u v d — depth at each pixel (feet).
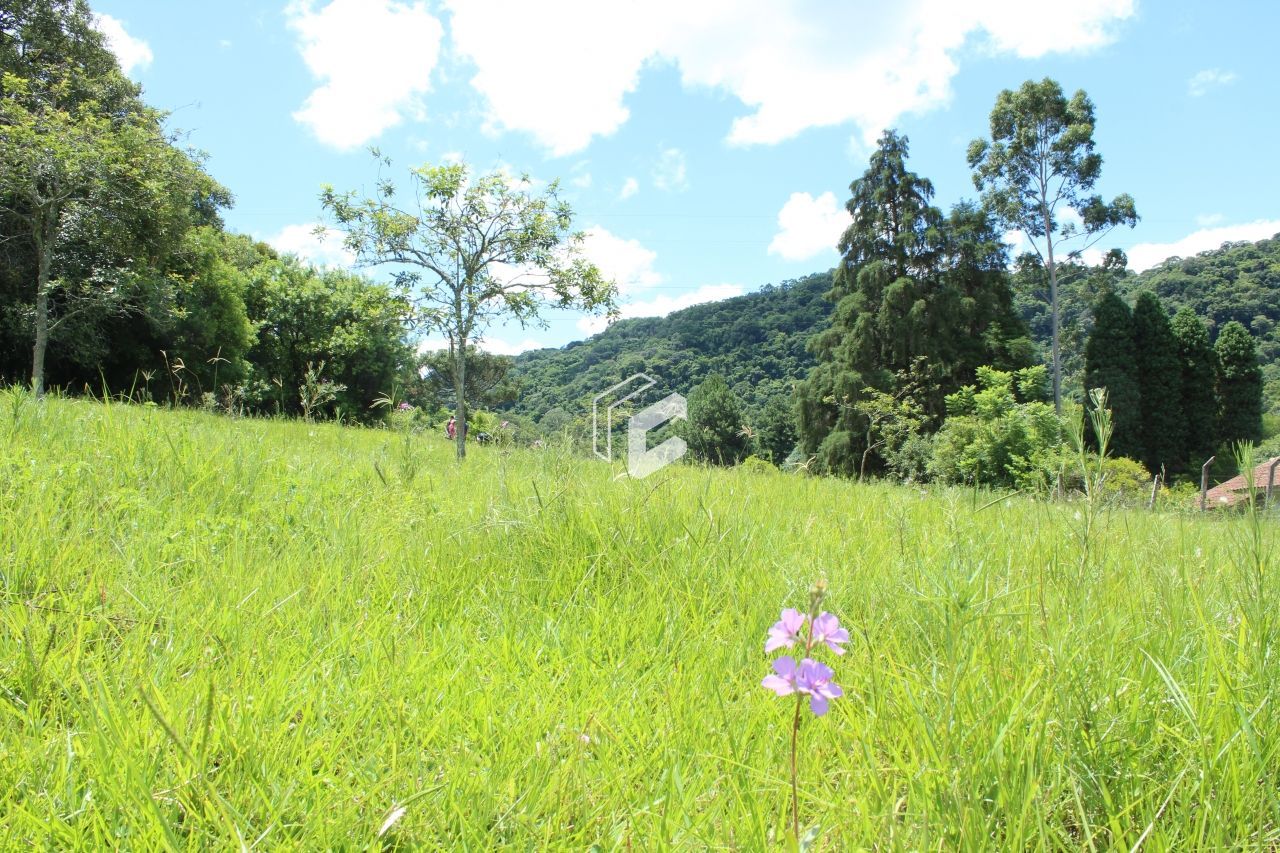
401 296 33.12
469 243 33.55
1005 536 12.35
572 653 7.11
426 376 105.19
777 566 9.94
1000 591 7.97
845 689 6.07
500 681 6.37
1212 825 4.26
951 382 112.37
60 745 4.95
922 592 7.97
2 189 49.62
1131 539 12.75
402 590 8.98
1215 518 18.10
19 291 62.80
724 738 5.54
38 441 14.73
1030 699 5.50
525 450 21.91
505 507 12.37
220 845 4.05
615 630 7.86
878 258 122.52
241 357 92.43
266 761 4.90
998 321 118.73
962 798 4.31
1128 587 8.97
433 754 5.24
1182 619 7.48
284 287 113.39
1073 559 10.01
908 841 4.15
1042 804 4.42
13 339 63.26
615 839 4.43
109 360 74.64
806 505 17.33
